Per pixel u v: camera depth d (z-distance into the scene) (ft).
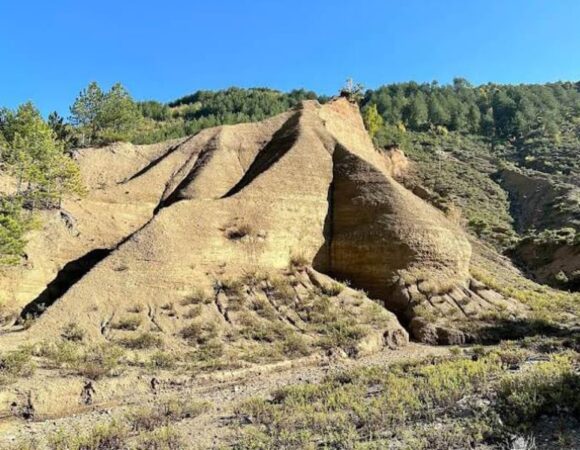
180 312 87.45
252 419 46.32
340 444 35.50
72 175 119.34
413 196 125.80
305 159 131.23
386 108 428.15
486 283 123.13
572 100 546.26
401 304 104.99
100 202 122.83
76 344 73.61
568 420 35.19
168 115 396.16
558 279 175.94
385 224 114.21
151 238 98.73
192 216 107.24
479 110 472.85
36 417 55.47
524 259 209.46
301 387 57.11
